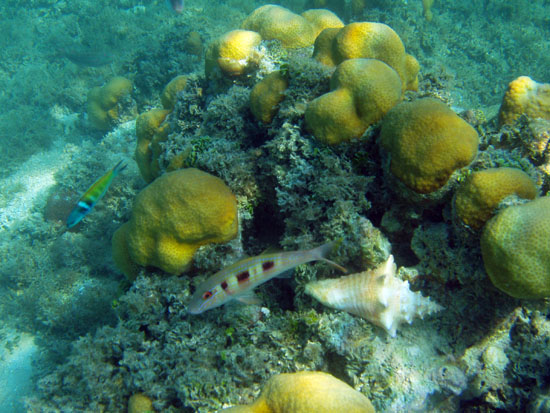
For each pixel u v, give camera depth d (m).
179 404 0.64
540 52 2.06
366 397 0.53
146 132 1.11
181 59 1.65
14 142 1.77
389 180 0.63
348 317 0.58
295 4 2.21
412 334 0.58
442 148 0.56
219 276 0.51
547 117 0.70
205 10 2.17
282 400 0.52
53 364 1.05
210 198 0.69
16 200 1.57
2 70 2.21
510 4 2.25
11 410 0.99
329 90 0.75
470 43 2.09
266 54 0.95
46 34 2.33
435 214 0.63
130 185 1.31
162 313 0.71
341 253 0.62
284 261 0.51
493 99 1.94
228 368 0.62
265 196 0.79
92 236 1.32
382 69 0.67
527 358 0.54
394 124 0.60
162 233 0.69
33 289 1.20
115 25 2.19
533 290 0.49
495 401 0.55
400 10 1.99
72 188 1.44
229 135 0.86
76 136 1.85
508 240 0.50
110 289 1.15
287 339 0.62
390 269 0.57
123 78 1.71
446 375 0.55
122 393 0.70
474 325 0.58
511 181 0.53
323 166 0.68
